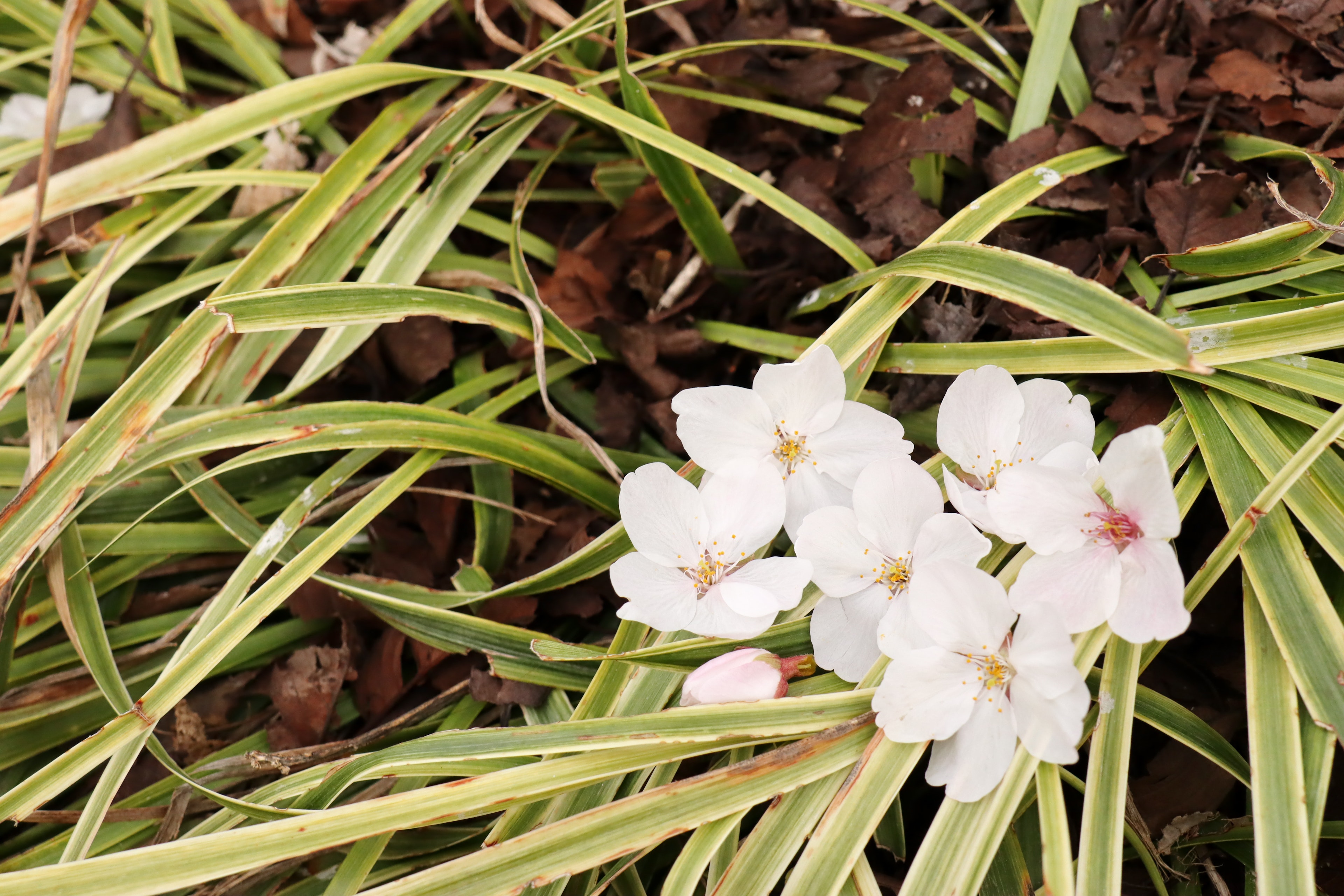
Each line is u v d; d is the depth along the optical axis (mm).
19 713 481
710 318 530
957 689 427
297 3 599
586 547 465
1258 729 422
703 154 488
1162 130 493
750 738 435
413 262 506
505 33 572
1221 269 464
